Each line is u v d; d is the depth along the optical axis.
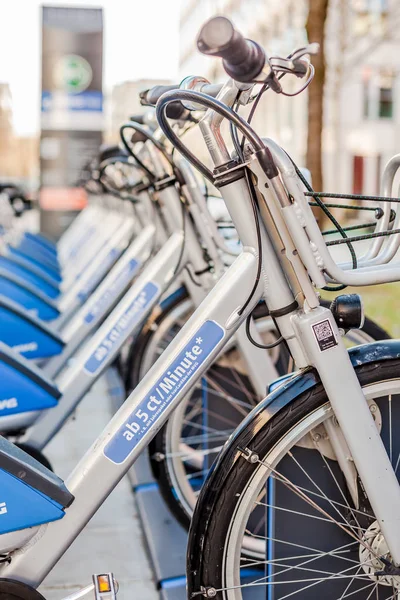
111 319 2.26
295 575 1.47
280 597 1.46
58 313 3.53
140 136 2.09
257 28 16.64
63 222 8.80
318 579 1.43
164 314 2.55
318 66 6.12
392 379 1.37
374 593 1.46
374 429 1.32
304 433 1.35
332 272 1.26
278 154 1.24
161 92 1.42
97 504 1.39
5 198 4.76
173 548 2.16
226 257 2.48
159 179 2.14
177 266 2.22
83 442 3.17
